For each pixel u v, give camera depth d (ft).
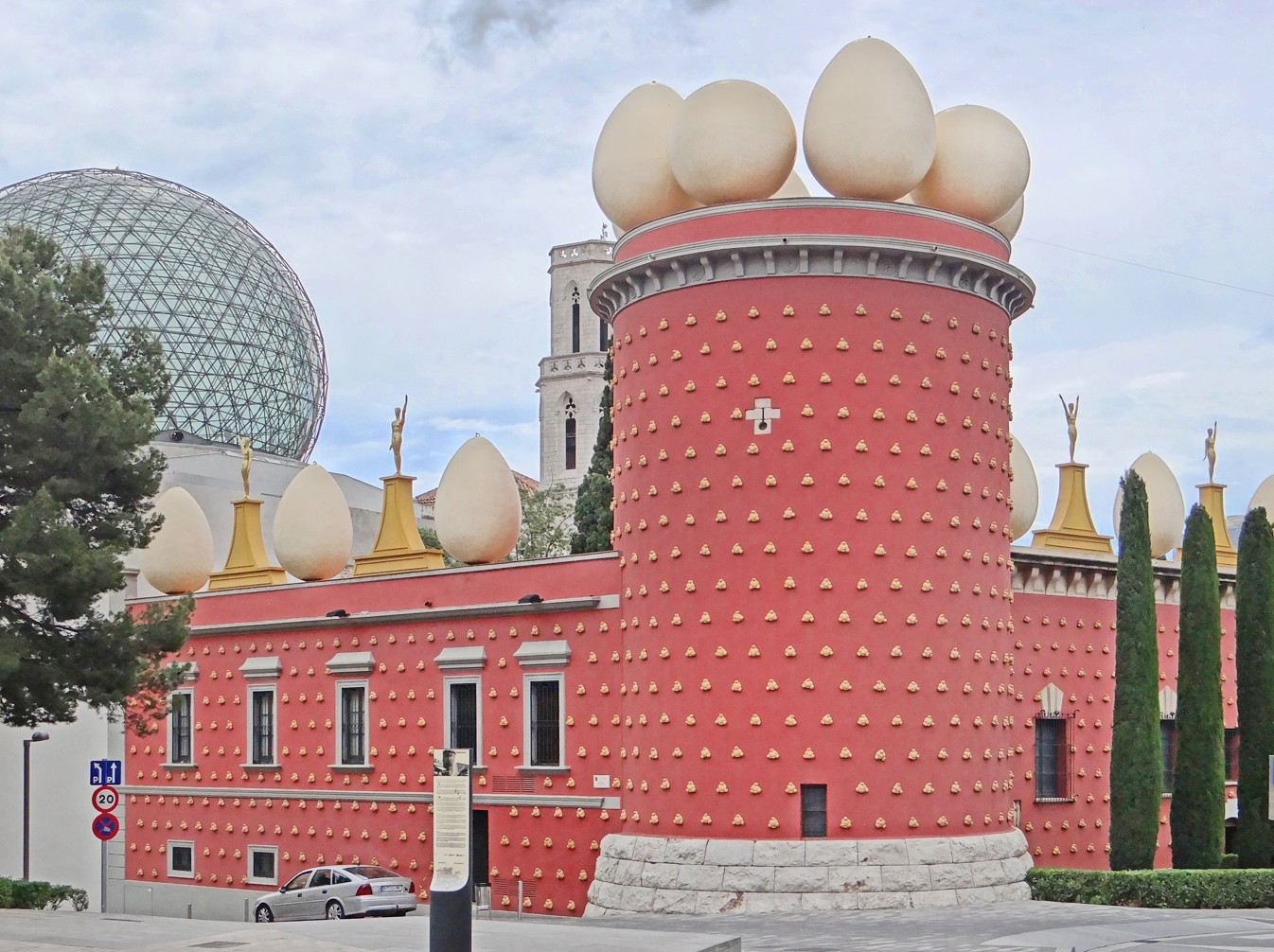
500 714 150.20
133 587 194.29
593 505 206.80
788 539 125.49
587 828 141.38
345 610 166.20
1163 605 168.35
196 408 224.33
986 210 135.64
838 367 126.82
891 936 103.86
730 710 125.29
